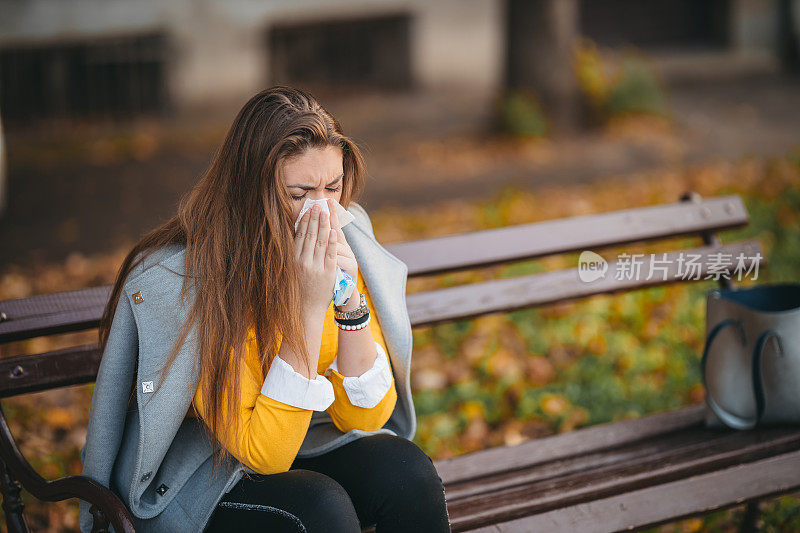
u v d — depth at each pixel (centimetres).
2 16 1662
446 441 593
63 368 391
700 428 475
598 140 1520
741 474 423
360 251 366
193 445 337
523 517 388
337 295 326
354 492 336
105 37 1736
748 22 2205
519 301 478
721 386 461
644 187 1223
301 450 359
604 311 768
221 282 312
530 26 1502
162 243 327
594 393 640
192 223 319
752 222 962
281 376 313
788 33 2220
